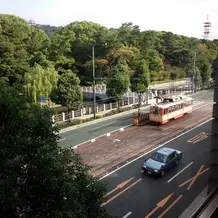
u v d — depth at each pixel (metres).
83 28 77.50
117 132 29.91
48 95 37.19
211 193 5.07
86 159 21.92
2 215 6.55
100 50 60.91
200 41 87.50
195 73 58.31
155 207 14.77
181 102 36.16
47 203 6.67
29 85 36.38
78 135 28.83
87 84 60.66
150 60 69.25
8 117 7.30
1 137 7.18
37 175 6.58
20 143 7.10
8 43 41.25
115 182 17.75
